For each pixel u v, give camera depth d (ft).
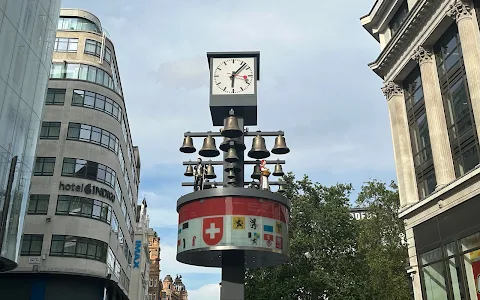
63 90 141.08
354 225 131.34
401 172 94.43
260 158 57.77
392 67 98.99
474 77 71.31
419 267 85.61
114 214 146.41
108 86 151.74
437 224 80.38
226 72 60.18
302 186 135.33
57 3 100.68
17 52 80.48
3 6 75.61
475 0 75.36
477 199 69.56
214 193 54.60
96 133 141.18
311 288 121.60
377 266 127.03
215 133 58.75
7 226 76.43
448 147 80.28
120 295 158.40
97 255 130.62
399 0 96.43
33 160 88.33
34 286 120.26
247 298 124.26
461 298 72.59
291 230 128.36
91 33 151.23
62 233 126.31
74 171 133.39
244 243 52.54
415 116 93.56
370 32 111.96
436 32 83.05
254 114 59.88
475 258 69.56
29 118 85.81
